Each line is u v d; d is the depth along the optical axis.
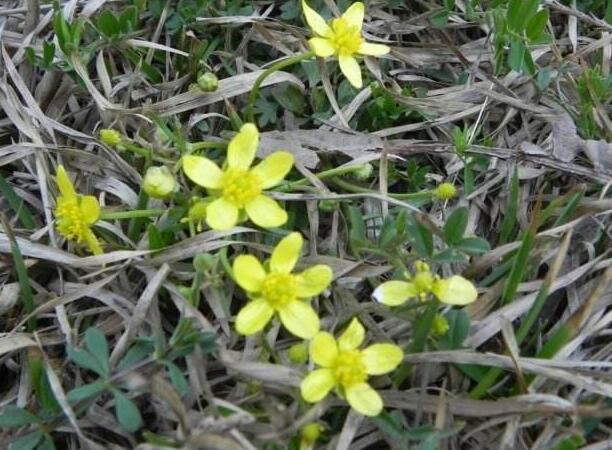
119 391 0.21
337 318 0.23
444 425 0.22
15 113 0.26
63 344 0.23
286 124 0.27
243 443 0.20
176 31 0.28
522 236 0.25
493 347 0.23
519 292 0.24
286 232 0.24
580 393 0.23
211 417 0.20
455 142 0.26
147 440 0.21
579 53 0.29
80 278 0.24
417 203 0.26
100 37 0.27
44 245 0.24
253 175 0.22
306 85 0.28
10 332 0.23
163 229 0.24
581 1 0.31
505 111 0.28
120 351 0.22
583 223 0.25
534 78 0.28
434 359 0.22
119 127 0.26
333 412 0.22
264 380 0.21
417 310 0.23
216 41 0.28
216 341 0.22
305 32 0.28
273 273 0.21
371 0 0.29
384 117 0.27
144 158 0.25
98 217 0.23
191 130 0.27
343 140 0.26
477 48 0.29
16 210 0.25
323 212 0.26
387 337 0.23
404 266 0.23
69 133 0.26
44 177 0.25
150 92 0.27
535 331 0.24
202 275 0.23
